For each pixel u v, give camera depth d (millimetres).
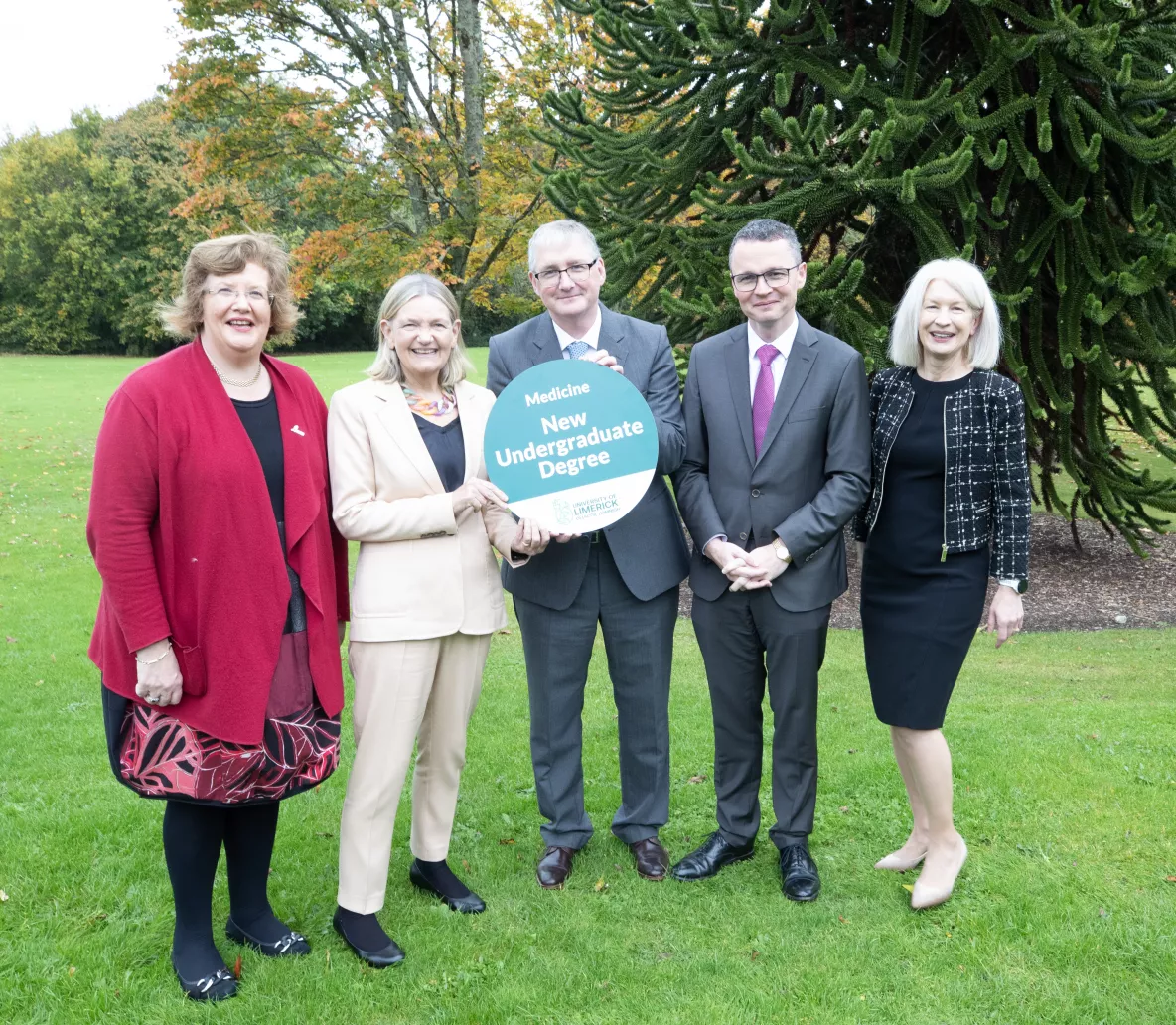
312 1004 2266
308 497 2266
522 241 12914
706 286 5773
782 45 5391
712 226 5344
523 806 3422
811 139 4828
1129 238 5434
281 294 2309
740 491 2756
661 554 2850
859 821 3234
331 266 13703
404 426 2445
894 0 5266
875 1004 2268
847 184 4836
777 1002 2273
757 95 5711
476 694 2648
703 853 2938
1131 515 6398
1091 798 3334
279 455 2254
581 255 2674
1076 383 6535
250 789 2189
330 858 3018
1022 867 2871
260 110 13008
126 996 2281
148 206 41531
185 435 2094
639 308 6492
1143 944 2465
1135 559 7965
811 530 2625
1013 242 5742
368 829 2473
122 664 2143
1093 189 5656
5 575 7281
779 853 3018
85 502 10453
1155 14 5246
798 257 2660
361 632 2424
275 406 2285
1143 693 4750
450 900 2729
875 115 5320
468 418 2584
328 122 12852
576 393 2602
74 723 4230
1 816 3256
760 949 2502
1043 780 3475
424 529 2400
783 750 2824
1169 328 5844
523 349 2871
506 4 12242
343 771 3721
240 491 2131
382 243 13242
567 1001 2299
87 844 3051
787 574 2697
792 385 2695
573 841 2959
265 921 2518
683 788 3568
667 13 5020
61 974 2359
